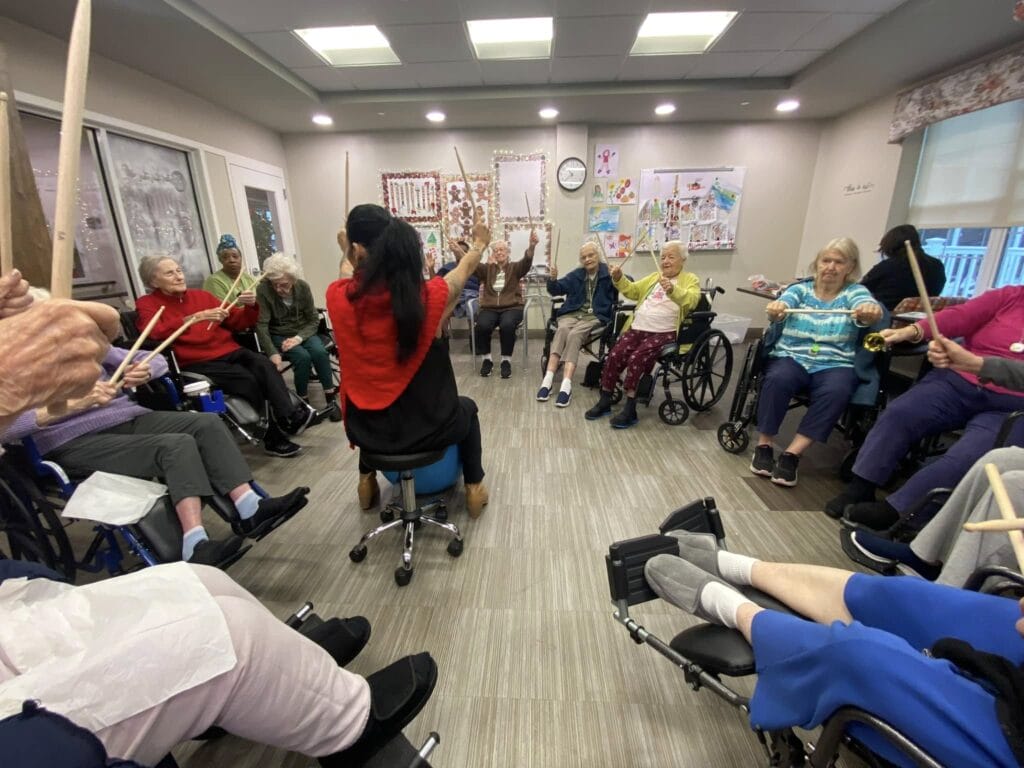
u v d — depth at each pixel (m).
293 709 0.72
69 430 1.44
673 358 2.74
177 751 1.04
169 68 2.95
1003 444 1.38
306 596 1.49
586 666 1.23
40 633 0.60
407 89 3.71
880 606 0.85
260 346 2.76
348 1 2.39
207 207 3.61
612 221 4.79
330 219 4.91
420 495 2.04
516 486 2.13
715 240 4.83
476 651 1.28
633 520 1.87
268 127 4.42
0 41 2.16
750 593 1.07
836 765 0.95
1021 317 1.59
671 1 2.45
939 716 0.57
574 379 3.75
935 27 2.60
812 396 2.09
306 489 1.59
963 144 3.24
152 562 1.32
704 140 4.56
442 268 4.60
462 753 1.03
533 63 3.23
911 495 1.57
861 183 4.07
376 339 1.35
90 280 2.78
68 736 0.48
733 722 1.09
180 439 1.43
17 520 1.28
